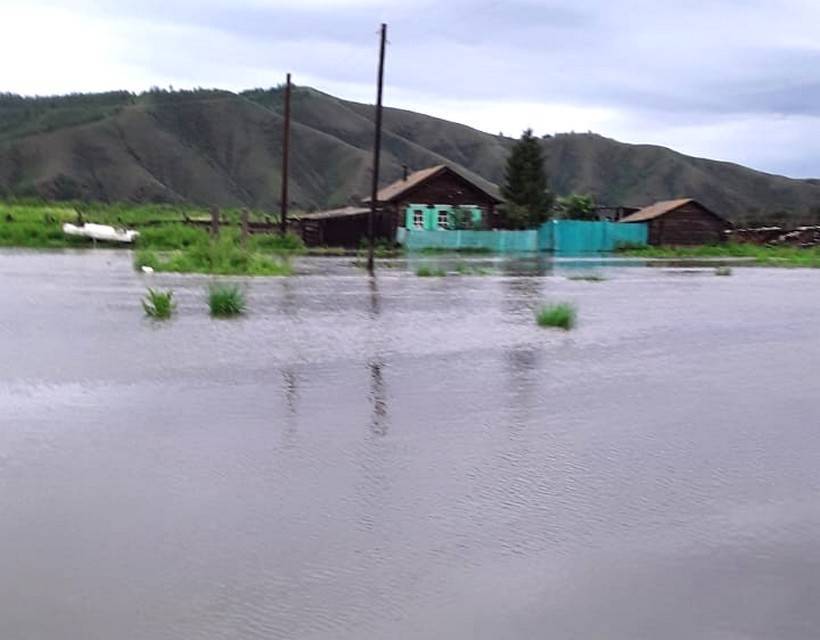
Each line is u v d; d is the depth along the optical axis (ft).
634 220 190.90
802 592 15.24
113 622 13.55
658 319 55.47
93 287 68.54
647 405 29.78
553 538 17.56
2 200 265.13
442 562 16.22
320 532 17.52
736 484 21.29
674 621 14.07
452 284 80.64
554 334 47.01
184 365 35.06
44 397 28.86
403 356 38.55
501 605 14.52
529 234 169.48
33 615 13.70
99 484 20.06
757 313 60.29
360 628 13.62
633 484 21.12
